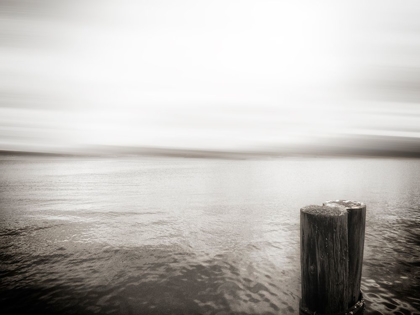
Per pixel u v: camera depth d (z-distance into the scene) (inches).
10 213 426.0
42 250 263.0
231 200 556.1
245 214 427.2
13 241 289.6
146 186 779.4
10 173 1160.8
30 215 412.5
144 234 316.8
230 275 208.5
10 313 159.5
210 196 606.9
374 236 308.2
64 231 327.3
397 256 245.1
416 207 483.2
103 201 535.5
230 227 350.0
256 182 895.7
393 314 157.2
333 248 120.0
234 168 1583.4
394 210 456.4
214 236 310.0
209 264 229.1
